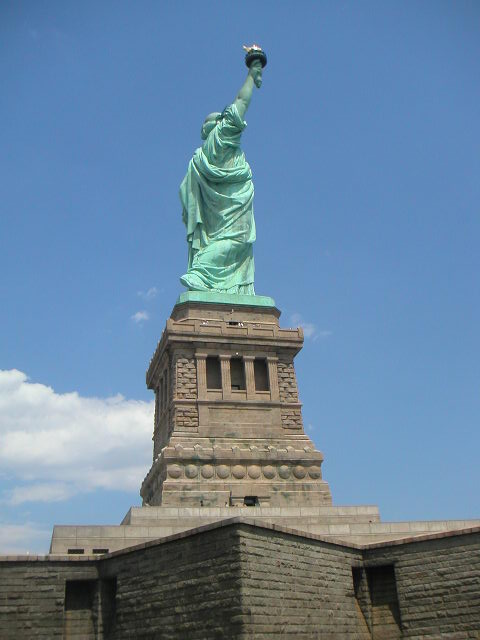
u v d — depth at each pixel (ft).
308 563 136.36
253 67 307.37
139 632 134.62
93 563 148.36
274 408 244.83
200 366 245.24
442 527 192.65
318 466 235.40
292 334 256.52
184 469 223.30
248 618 117.91
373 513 208.03
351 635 140.15
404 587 144.25
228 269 278.26
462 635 134.21
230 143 292.61
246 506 220.43
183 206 298.15
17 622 139.44
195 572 128.06
